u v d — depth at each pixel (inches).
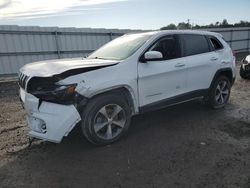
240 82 354.9
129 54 163.8
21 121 206.7
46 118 132.5
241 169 125.2
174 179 117.9
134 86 158.6
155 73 168.1
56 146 154.6
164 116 205.6
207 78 206.4
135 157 139.4
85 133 144.4
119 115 158.1
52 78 133.9
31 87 139.9
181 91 189.0
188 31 200.2
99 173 124.5
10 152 148.2
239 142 156.4
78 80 134.6
